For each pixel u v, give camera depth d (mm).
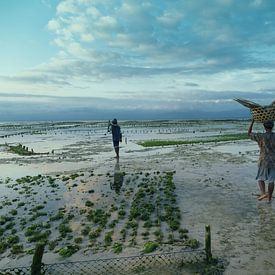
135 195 13484
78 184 16062
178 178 16703
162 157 25500
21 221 10961
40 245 6867
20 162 26172
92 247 8594
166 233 9305
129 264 7453
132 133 68938
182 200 12531
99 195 13781
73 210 11922
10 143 48875
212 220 10172
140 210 11320
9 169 22656
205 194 13297
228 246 8203
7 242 9188
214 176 16969
